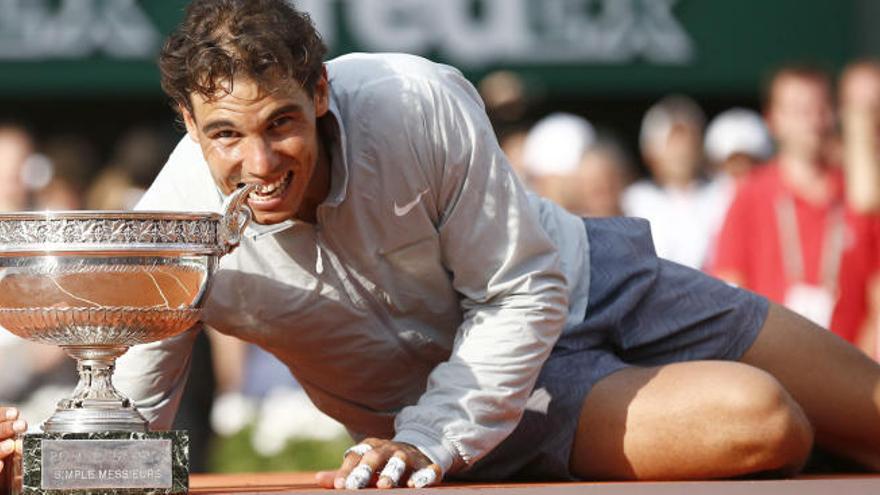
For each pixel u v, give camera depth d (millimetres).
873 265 24094
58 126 33812
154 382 13461
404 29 31234
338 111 12383
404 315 13406
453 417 12414
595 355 14062
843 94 24609
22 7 30812
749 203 24625
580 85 32312
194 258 11484
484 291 12836
